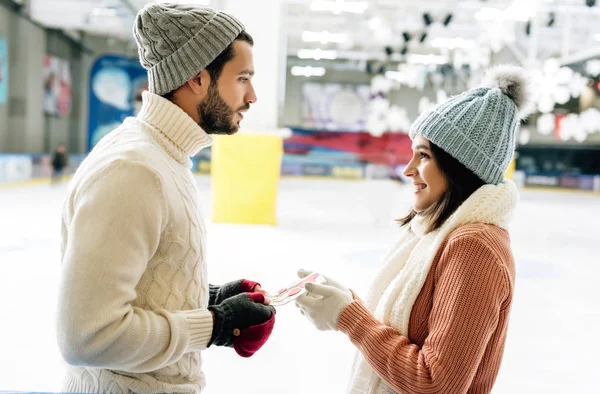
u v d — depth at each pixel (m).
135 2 16.91
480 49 9.03
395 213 9.51
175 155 1.23
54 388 2.60
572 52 17.58
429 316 1.21
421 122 1.31
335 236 7.61
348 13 16.38
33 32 19.78
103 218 1.04
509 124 1.29
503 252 1.19
